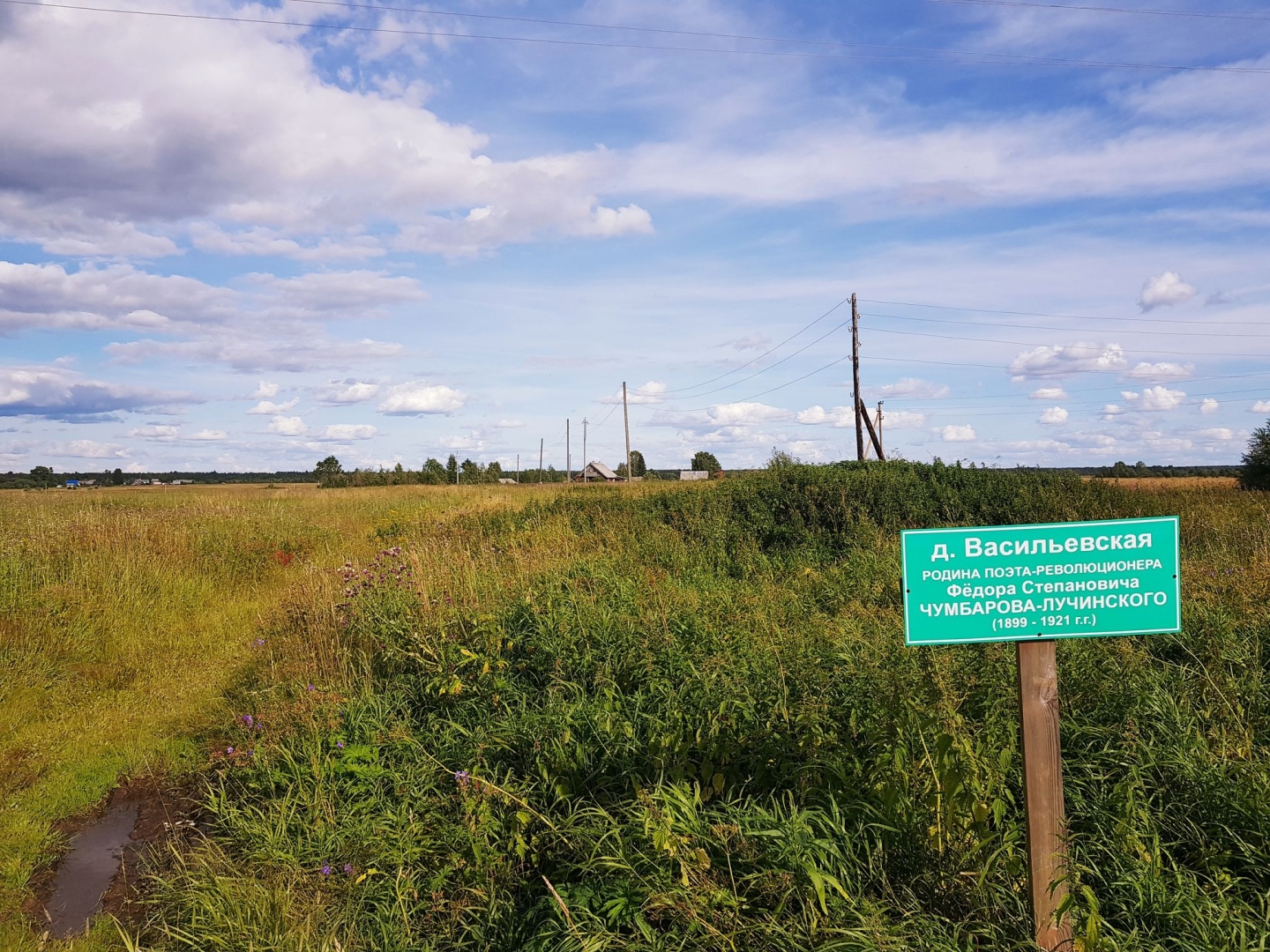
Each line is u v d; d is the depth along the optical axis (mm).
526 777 4895
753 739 4531
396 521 20891
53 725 7180
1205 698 4656
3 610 9344
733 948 3031
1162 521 2998
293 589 10523
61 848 5105
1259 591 6523
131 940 4059
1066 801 3797
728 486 15328
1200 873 3301
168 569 12180
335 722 5875
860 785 3869
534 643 6754
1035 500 13500
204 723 7176
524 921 3760
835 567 10516
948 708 3869
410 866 4379
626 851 3811
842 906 3141
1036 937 2916
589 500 17750
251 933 3781
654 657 5953
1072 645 5316
